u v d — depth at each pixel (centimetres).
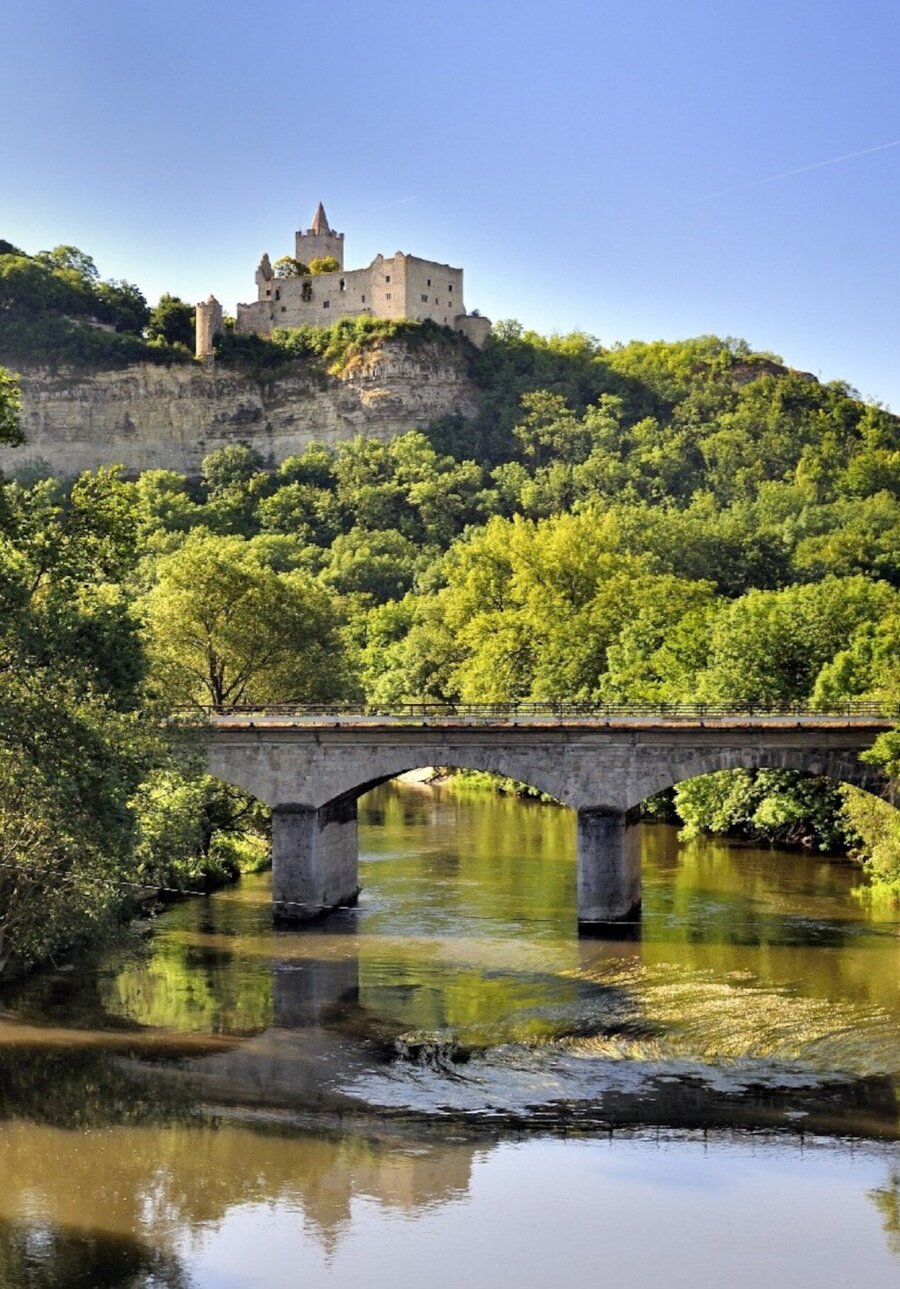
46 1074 5106
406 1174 4222
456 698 14900
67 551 5975
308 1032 5622
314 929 7462
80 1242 3800
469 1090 4931
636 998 6000
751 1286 3547
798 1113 4675
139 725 5788
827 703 8344
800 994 5997
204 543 11419
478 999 6066
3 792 5338
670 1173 4216
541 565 14325
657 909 7750
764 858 9250
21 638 5322
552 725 7400
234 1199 4053
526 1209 3975
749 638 10194
